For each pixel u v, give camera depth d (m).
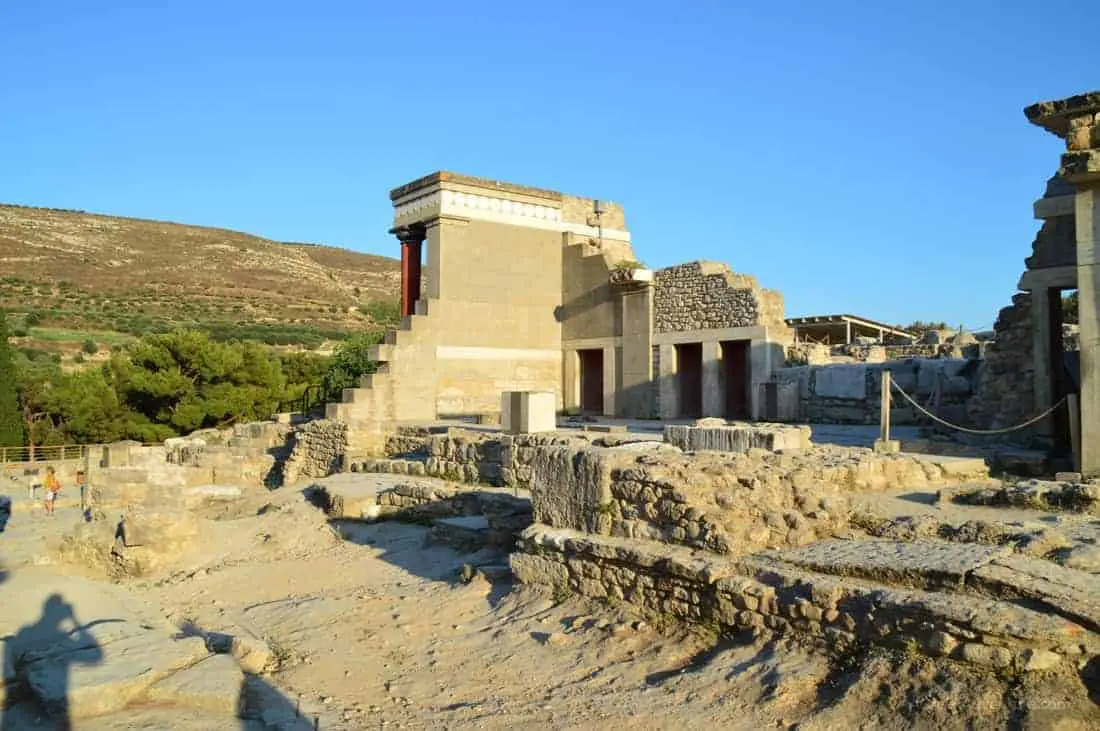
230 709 5.94
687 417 23.47
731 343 22.36
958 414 17.22
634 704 6.14
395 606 9.23
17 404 36.34
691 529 7.65
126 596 9.08
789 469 8.73
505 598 8.81
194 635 7.93
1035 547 6.70
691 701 6.05
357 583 10.61
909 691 5.47
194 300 84.31
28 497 23.45
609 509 8.43
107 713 5.70
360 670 7.42
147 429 35.12
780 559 7.06
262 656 7.52
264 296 91.69
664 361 23.52
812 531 7.75
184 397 36.47
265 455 23.59
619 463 8.53
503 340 25.00
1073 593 5.62
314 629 8.66
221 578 11.52
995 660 5.30
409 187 25.09
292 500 16.05
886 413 13.85
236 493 18.97
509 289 25.17
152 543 12.19
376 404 22.34
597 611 7.91
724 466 8.43
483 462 14.54
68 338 61.12
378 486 15.29
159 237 108.69
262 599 10.35
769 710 5.75
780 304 22.23
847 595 6.18
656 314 23.83
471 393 24.22
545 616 8.14
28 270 83.50
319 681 7.18
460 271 24.09
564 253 26.41
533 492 9.33
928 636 5.65
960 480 11.48
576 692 6.54
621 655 7.07
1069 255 14.08
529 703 6.44
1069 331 19.56
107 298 78.94
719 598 6.95
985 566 6.18
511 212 25.22
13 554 12.17
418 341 23.17
